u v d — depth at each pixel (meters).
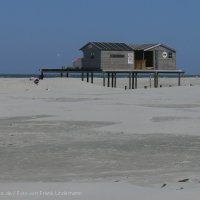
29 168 20.53
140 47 98.69
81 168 20.39
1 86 84.75
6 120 42.19
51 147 26.86
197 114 45.69
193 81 146.75
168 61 100.12
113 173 18.97
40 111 50.19
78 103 59.62
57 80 91.94
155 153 24.59
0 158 23.22
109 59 96.06
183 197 13.07
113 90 85.12
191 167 20.23
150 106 55.44
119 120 41.62
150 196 13.29
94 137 31.33
